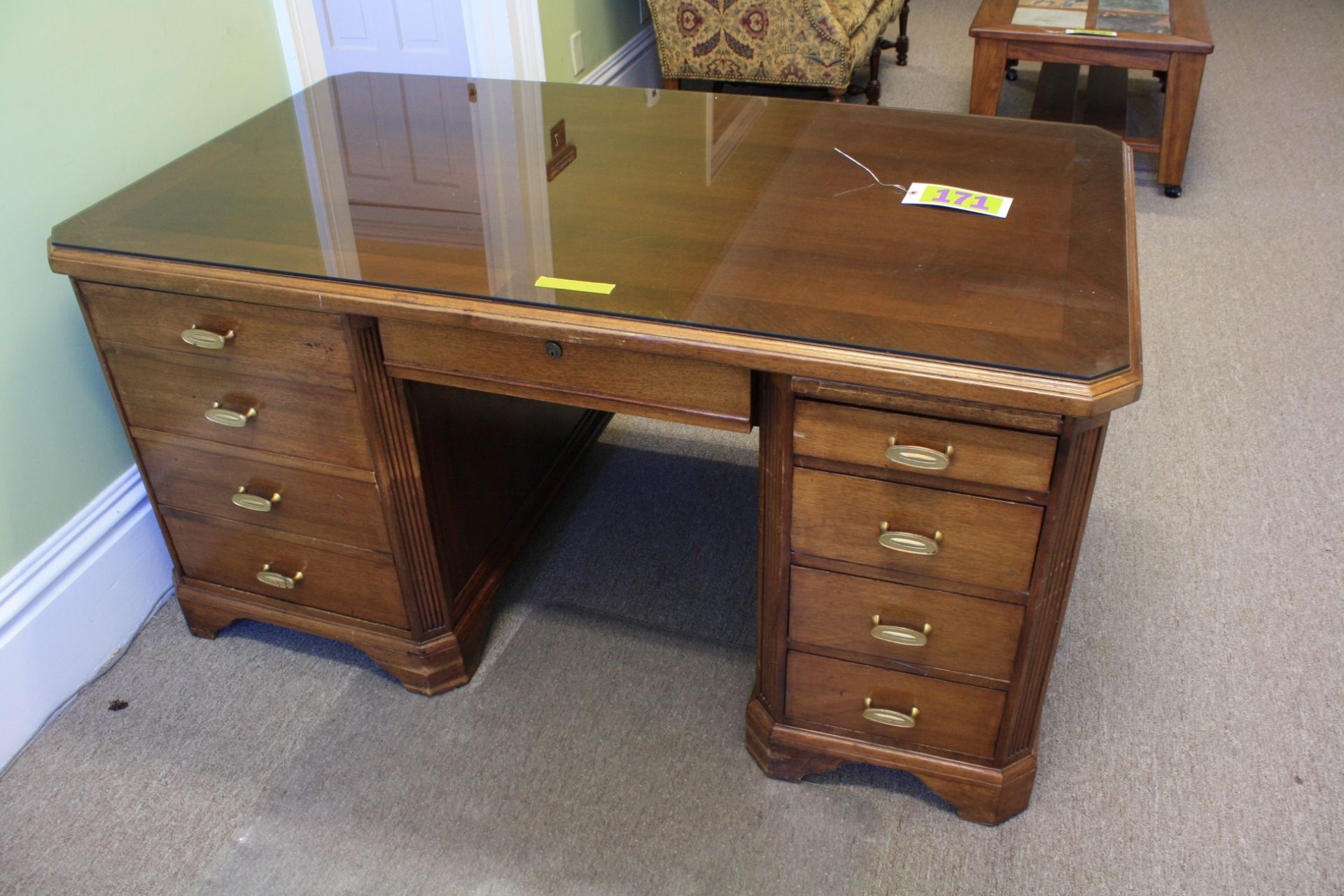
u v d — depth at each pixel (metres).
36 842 1.66
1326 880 1.54
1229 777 1.70
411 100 2.06
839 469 1.36
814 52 3.51
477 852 1.63
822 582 1.49
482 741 1.81
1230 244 3.16
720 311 1.33
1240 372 2.62
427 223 1.58
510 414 2.00
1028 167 1.69
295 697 1.91
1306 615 1.98
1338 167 3.55
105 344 1.66
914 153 1.76
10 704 1.79
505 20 2.98
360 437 1.61
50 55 1.72
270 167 1.79
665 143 1.84
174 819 1.69
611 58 3.72
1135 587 2.06
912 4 5.23
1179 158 3.36
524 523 2.12
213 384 1.64
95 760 1.79
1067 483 1.28
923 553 1.38
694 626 2.03
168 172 1.78
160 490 1.84
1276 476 2.31
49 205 1.77
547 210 1.61
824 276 1.41
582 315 1.34
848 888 1.56
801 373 1.26
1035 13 3.58
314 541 1.79
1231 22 4.81
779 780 1.73
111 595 1.98
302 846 1.65
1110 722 1.80
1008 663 1.47
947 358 1.22
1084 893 1.55
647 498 2.36
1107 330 1.27
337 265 1.48
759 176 1.70
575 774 1.75
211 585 1.97
